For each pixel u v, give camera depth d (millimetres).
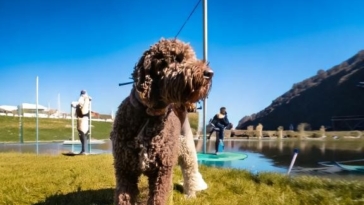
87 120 13242
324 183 5664
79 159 9922
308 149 14562
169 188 3535
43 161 9430
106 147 20672
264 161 10438
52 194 5051
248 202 4758
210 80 3008
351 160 10258
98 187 5555
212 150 13875
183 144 4938
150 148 3297
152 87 3113
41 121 46719
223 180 6262
